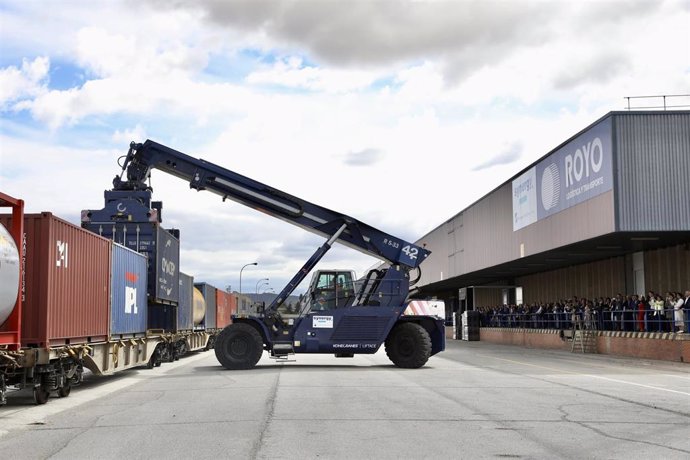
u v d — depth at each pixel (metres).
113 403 13.88
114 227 23.19
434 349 23.14
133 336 21.16
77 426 10.84
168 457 8.23
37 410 13.04
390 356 22.47
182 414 11.91
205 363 27.17
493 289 59.34
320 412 11.88
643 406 12.72
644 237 28.52
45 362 13.48
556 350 36.19
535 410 12.13
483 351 35.88
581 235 29.61
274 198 23.23
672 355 25.31
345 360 27.42
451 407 12.52
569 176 30.94
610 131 26.67
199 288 38.59
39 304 13.78
